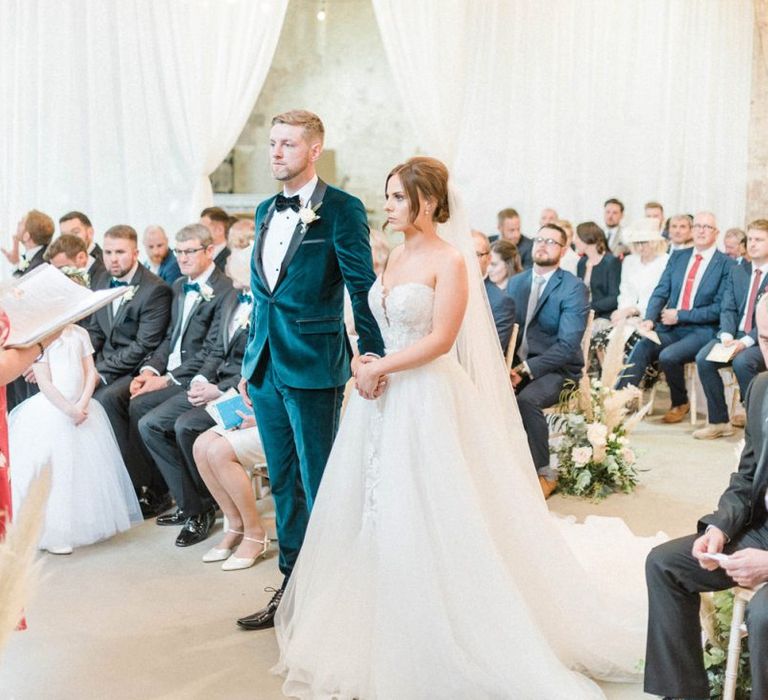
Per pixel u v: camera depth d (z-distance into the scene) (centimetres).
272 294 334
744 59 968
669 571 254
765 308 258
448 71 854
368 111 1046
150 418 437
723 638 277
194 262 477
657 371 718
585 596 306
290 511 349
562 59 930
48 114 768
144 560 415
